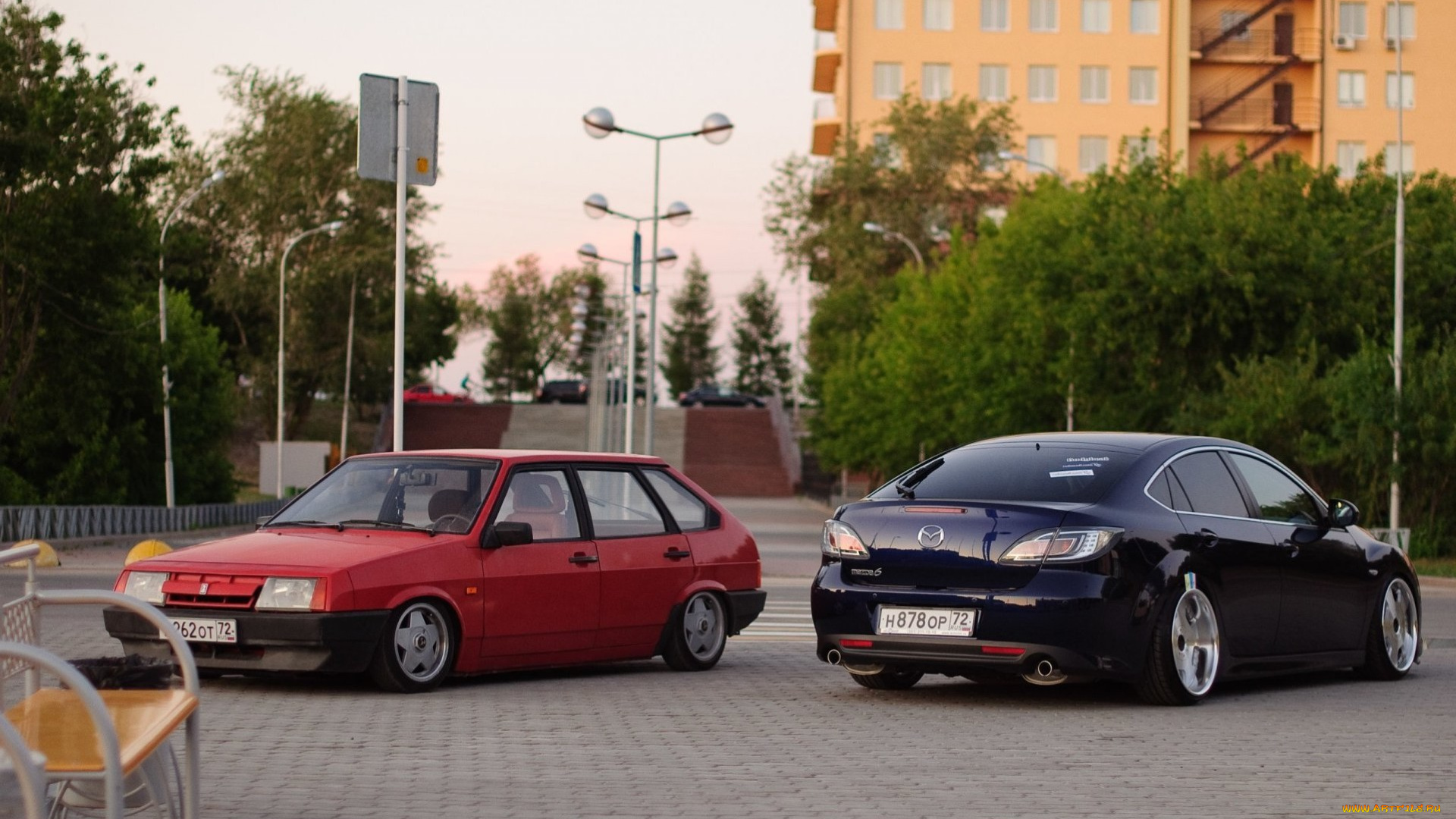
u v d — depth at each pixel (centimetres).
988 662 949
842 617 996
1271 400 3353
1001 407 4253
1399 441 3189
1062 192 4350
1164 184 3994
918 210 7494
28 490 4706
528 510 1116
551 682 1114
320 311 8312
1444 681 1170
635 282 4322
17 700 763
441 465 1128
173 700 527
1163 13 8525
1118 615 950
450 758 780
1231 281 3575
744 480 8925
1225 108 8550
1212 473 1063
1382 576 1161
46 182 3934
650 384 4384
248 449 9062
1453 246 3672
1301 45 8619
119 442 4969
